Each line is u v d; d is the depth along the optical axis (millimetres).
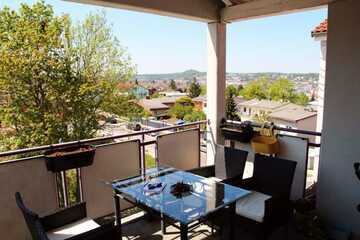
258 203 2760
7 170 2561
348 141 2953
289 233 2969
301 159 3447
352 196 2982
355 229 2992
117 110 12906
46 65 10828
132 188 2607
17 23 10766
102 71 12336
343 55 2902
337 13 2910
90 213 3145
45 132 10859
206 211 2186
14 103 10555
